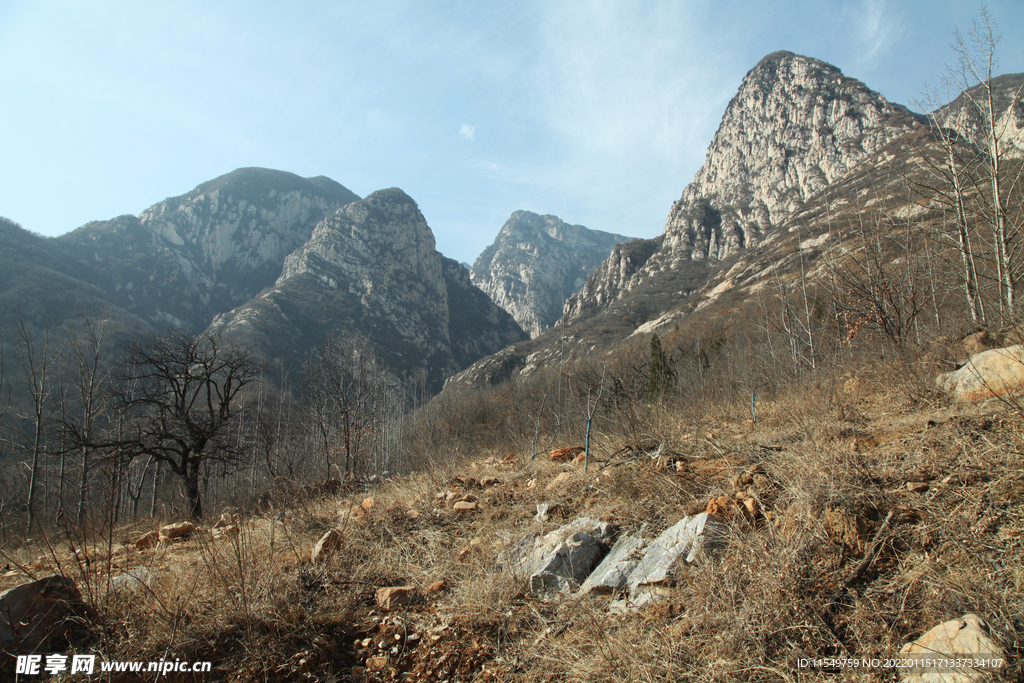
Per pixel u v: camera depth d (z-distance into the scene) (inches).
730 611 122.2
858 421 220.2
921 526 130.5
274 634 147.1
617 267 5103.3
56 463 810.8
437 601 165.9
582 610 144.6
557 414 386.9
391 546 210.5
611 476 217.0
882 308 373.1
